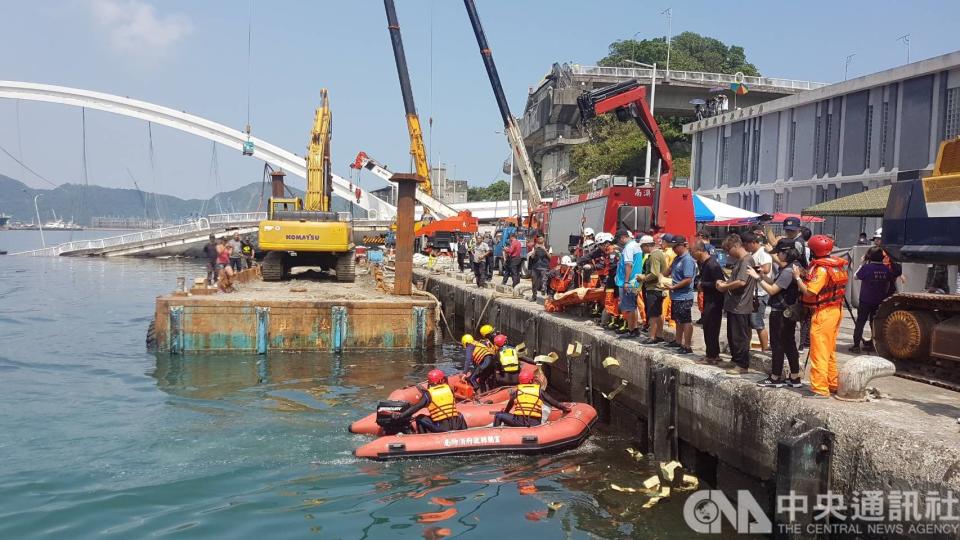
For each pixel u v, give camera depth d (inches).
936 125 848.9
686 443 354.0
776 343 297.3
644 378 395.2
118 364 620.7
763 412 287.0
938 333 292.7
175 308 641.0
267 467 358.6
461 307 903.7
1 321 959.6
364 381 554.6
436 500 322.3
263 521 296.2
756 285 370.6
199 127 2898.6
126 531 284.2
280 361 627.2
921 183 277.6
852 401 268.5
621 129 2266.2
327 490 331.3
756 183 1198.3
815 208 641.6
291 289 812.6
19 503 310.3
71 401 487.2
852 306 566.3
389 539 281.6
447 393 398.6
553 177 2628.0
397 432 388.8
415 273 1299.2
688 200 684.1
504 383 478.6
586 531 290.0
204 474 347.9
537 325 597.3
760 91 2290.8
